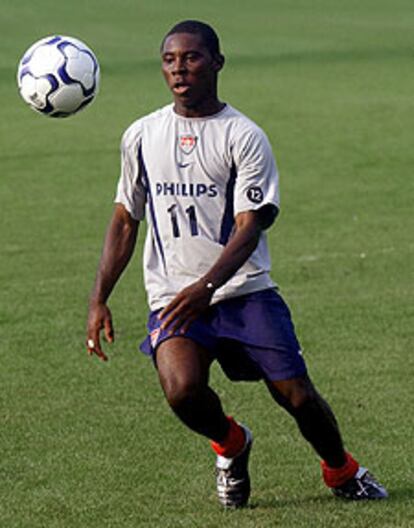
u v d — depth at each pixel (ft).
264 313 73.46
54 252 161.89
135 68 352.28
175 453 87.30
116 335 121.08
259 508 76.02
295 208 188.34
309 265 150.71
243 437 74.74
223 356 75.25
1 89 318.24
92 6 475.72
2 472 84.12
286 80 327.67
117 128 265.75
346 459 76.13
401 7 479.41
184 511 75.92
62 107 87.56
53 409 98.32
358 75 333.21
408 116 271.69
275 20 449.06
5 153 240.32
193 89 72.64
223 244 73.72
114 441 90.27
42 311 130.82
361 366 108.68
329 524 72.74
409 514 74.28
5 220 183.62
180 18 453.58
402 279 142.41
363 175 214.28
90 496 79.05
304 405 72.90
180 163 73.26
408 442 88.63
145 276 75.31
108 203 195.62
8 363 111.65
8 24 433.89
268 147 72.95
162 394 102.01
